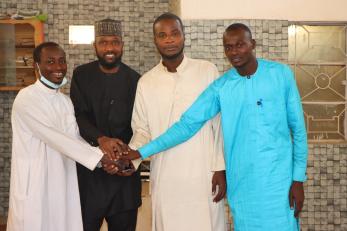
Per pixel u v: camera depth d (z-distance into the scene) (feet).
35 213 8.27
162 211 8.22
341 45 11.94
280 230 7.45
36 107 8.37
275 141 7.38
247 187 7.53
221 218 8.46
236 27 7.29
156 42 8.10
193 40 11.39
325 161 11.80
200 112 7.80
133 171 8.63
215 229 8.36
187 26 11.37
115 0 17.46
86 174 9.14
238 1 11.37
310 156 11.80
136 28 17.56
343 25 11.87
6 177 17.49
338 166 11.78
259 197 7.45
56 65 8.50
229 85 7.52
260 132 7.36
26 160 8.42
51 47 8.54
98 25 8.87
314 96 12.05
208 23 11.34
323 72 12.01
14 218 8.34
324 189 11.84
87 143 8.77
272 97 7.34
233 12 11.39
